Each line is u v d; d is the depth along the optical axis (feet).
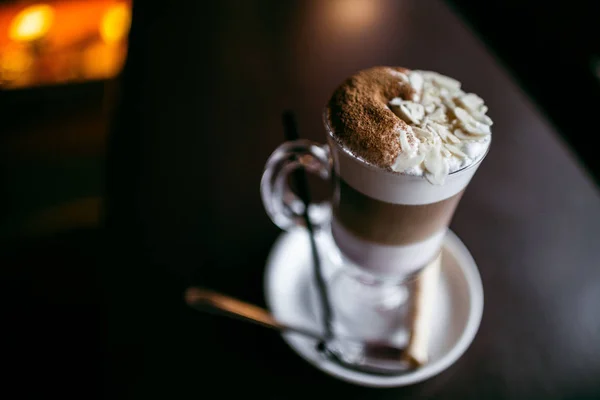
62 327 2.12
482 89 1.65
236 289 1.23
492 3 3.04
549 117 2.56
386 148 0.94
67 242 2.46
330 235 1.35
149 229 1.32
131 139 1.52
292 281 1.28
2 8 3.28
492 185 1.43
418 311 1.18
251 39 1.80
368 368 1.11
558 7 2.67
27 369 2.00
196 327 1.16
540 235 1.33
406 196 0.99
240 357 1.13
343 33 1.81
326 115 1.02
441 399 1.09
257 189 1.40
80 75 3.05
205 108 1.60
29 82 3.03
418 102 1.03
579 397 1.08
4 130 2.93
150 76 1.70
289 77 1.67
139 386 1.08
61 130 2.94
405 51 1.75
